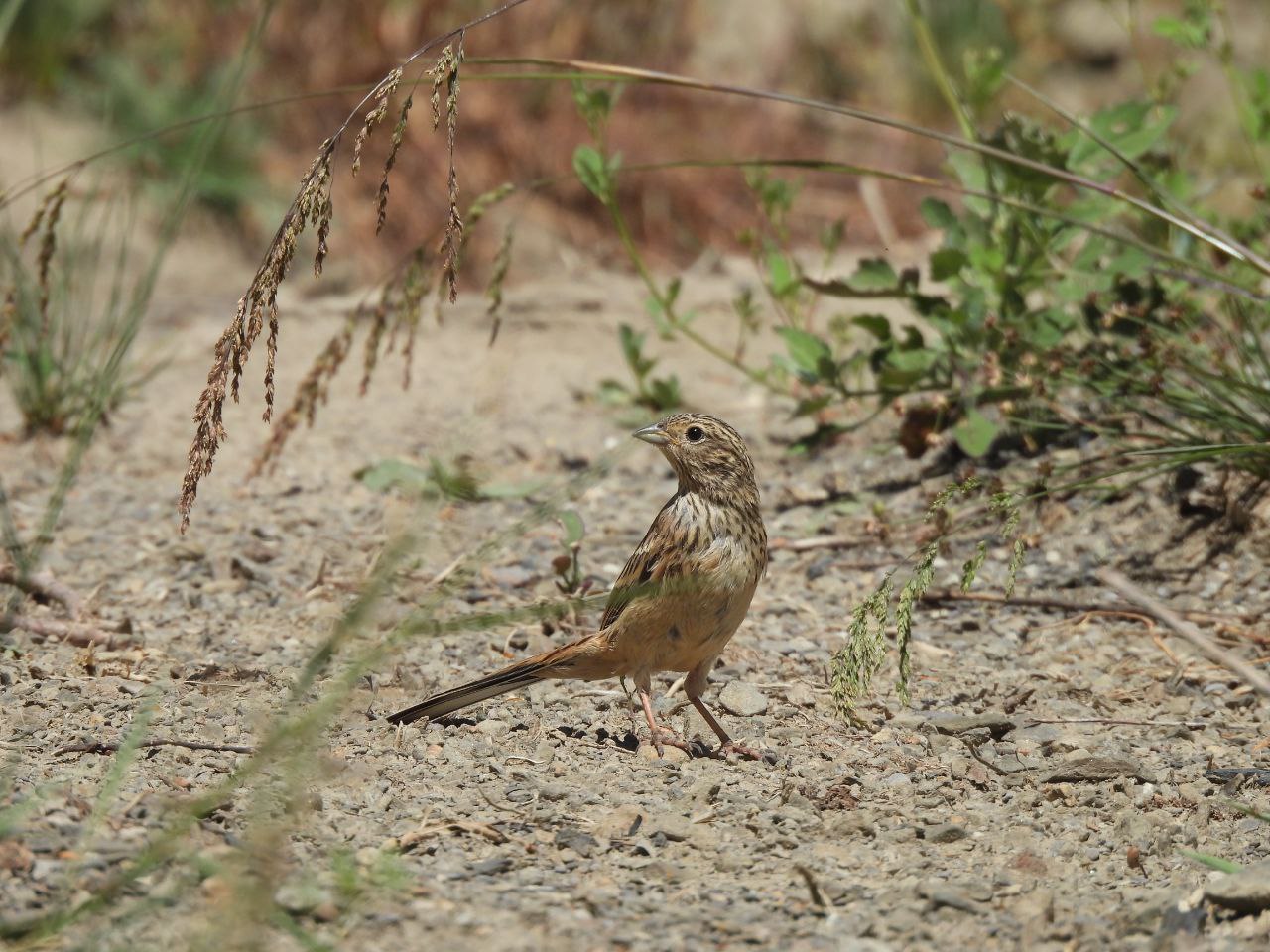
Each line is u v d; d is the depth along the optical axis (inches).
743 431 541.6
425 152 799.1
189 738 314.0
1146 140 460.1
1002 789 312.2
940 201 480.7
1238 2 1015.6
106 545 448.8
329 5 824.9
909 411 480.4
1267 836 290.8
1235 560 420.2
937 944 246.2
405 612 399.9
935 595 418.0
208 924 235.9
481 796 295.0
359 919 243.3
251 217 789.9
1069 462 468.4
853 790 307.7
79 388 539.5
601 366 613.3
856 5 959.6
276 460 525.7
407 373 425.7
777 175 847.7
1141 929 250.7
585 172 498.9
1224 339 467.5
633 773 312.7
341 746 317.7
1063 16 1002.7
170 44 834.2
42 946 228.5
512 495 486.0
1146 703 359.9
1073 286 459.8
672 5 877.8
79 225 557.6
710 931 246.4
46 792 275.0
